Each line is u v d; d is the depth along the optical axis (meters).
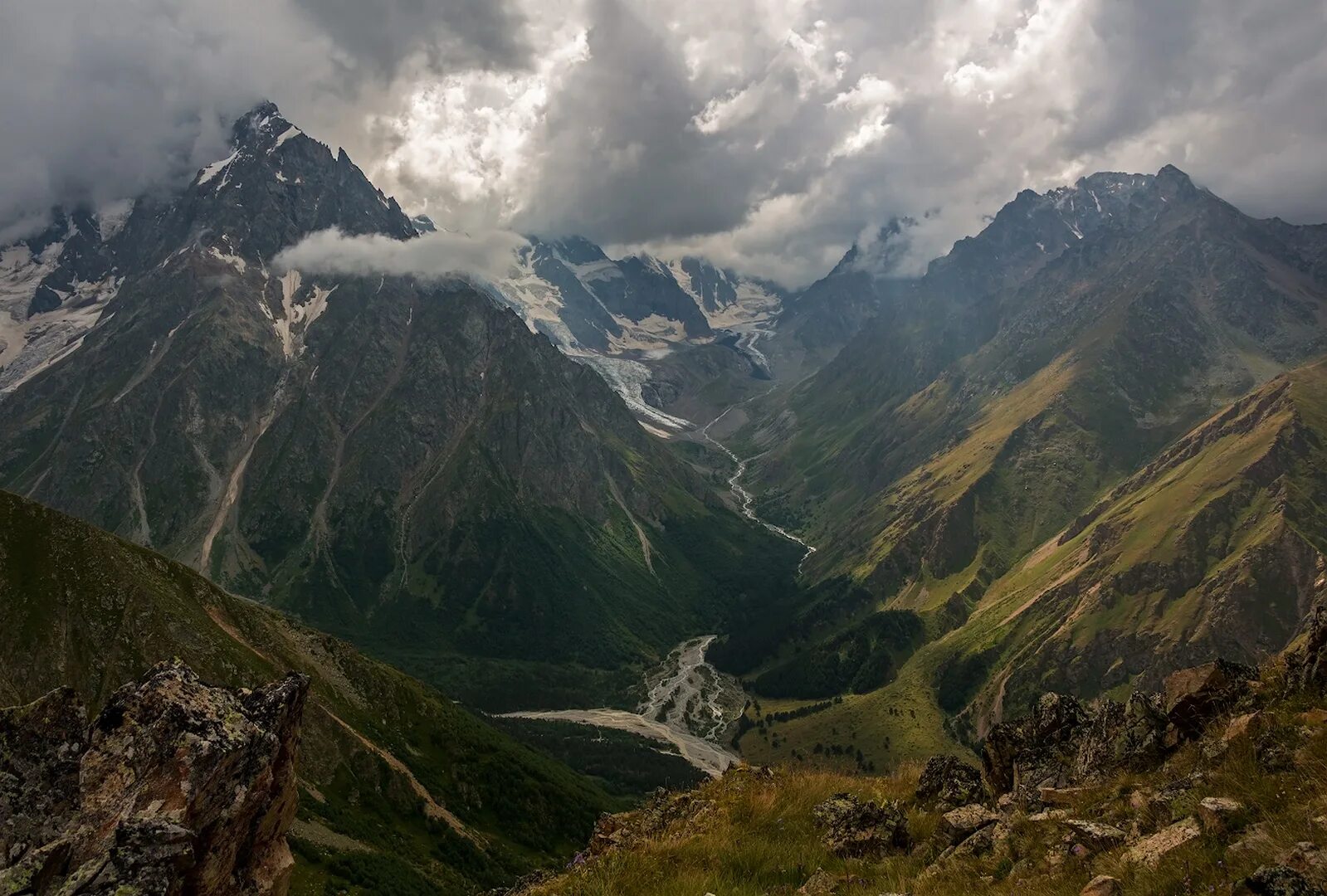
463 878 121.06
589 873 21.25
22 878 11.84
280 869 15.81
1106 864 13.76
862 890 17.25
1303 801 12.79
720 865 20.02
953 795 23.62
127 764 14.05
